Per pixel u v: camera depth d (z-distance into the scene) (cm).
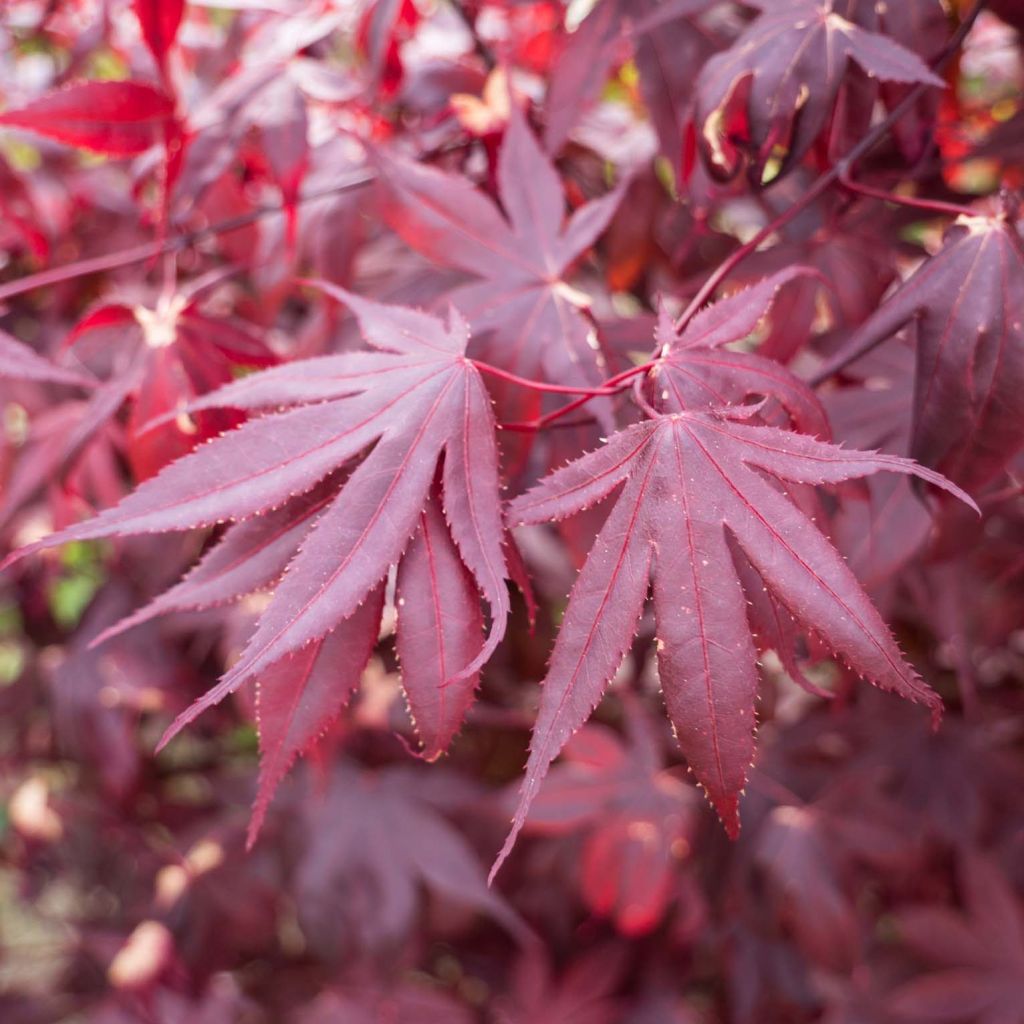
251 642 26
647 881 54
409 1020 64
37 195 53
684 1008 66
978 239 31
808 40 33
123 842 74
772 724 64
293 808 67
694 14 40
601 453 27
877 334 32
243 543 29
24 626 70
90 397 55
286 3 48
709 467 27
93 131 37
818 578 26
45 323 57
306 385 29
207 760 79
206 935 66
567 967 68
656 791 55
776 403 31
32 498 60
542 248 36
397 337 30
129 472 56
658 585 27
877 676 26
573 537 35
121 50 58
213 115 40
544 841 65
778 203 47
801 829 59
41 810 69
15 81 61
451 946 72
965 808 62
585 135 52
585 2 46
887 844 58
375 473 28
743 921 63
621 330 37
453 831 65
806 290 40
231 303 56
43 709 69
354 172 46
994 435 31
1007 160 39
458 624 28
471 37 49
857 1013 64
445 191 37
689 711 26
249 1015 71
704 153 34
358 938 64
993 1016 61
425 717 28
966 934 62
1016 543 46
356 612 28
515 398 35
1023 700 63
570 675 26
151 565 62
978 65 56
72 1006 73
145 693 65
